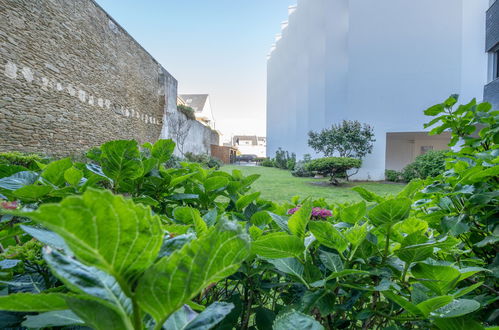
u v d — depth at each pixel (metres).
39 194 0.78
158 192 1.27
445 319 0.60
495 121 1.26
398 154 15.42
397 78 11.73
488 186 1.01
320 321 0.83
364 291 0.71
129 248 0.27
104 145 0.95
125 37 10.93
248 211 1.18
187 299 0.30
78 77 8.23
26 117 6.46
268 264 0.80
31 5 6.59
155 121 13.65
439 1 11.00
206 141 23.38
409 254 0.67
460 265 0.92
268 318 0.78
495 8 9.00
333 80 14.09
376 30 11.88
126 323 0.30
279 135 26.67
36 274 0.64
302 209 0.69
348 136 11.80
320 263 0.82
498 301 0.89
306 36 19.34
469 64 10.43
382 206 0.66
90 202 0.24
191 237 0.43
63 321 0.36
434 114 1.44
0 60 5.86
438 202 1.14
